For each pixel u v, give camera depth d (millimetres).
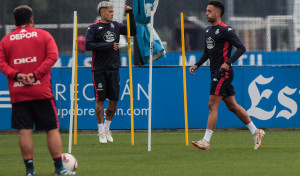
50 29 48438
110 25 31250
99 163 22250
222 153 25297
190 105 39812
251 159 22859
